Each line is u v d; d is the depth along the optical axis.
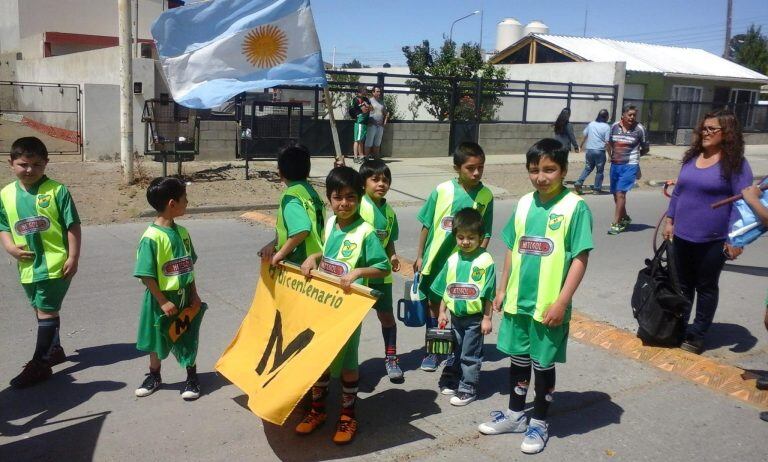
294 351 3.95
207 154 15.05
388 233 5.02
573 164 18.75
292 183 4.41
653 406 4.54
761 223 4.65
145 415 4.27
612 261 8.50
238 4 9.68
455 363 4.70
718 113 5.17
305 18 9.75
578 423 4.29
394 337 4.96
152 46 19.92
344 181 4.04
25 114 23.91
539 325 3.88
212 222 9.86
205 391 4.63
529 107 23.08
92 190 11.16
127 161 11.42
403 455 3.88
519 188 14.29
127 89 11.23
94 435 4.00
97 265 7.46
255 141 12.63
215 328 5.77
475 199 4.84
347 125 17.36
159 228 4.35
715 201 5.18
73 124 19.86
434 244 4.91
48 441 3.93
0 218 4.64
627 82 25.08
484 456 3.88
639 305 5.47
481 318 4.44
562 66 23.98
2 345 5.27
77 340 5.45
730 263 8.56
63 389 4.61
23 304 6.18
